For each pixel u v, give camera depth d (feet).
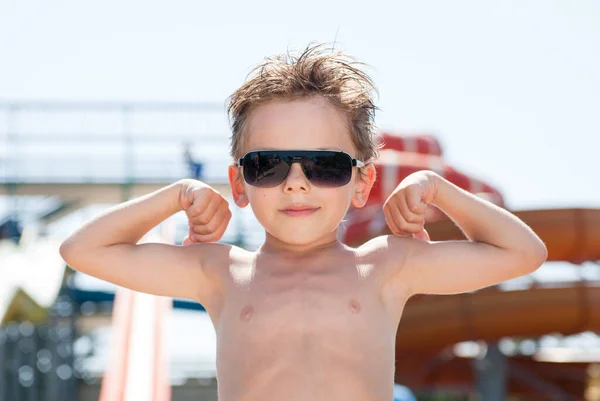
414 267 9.34
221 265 9.34
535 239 9.61
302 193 8.81
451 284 9.43
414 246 9.46
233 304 8.96
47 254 51.08
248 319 8.75
